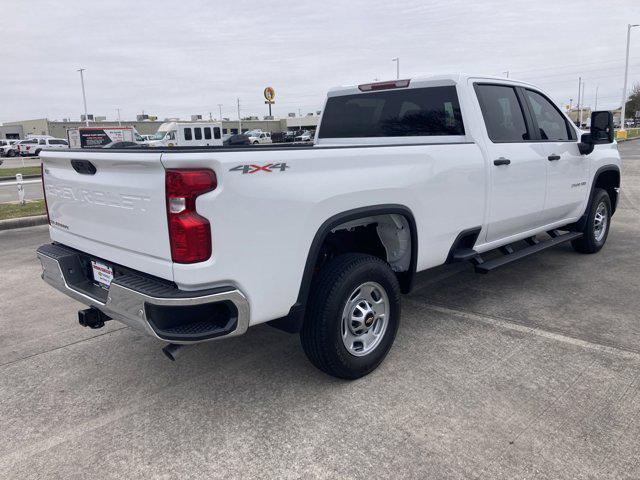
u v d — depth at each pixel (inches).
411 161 141.8
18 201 510.6
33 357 157.5
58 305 204.8
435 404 124.0
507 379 134.8
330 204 121.2
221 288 105.4
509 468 101.2
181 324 107.2
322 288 125.5
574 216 231.5
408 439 111.2
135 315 107.7
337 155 122.8
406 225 146.3
